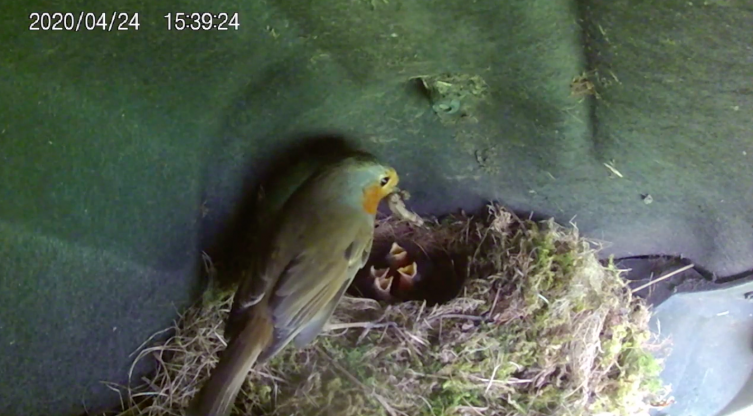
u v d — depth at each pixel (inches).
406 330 15.2
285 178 15.8
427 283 17.3
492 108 14.7
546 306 15.3
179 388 14.7
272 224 15.5
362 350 15.0
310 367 14.9
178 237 14.5
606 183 15.4
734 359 17.1
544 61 13.0
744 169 13.9
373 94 14.7
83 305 13.2
